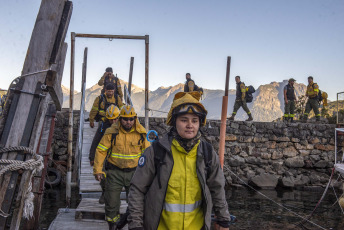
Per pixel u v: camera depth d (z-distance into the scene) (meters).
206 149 2.14
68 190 7.04
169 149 2.07
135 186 2.09
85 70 12.19
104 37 7.66
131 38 7.82
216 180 2.16
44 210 7.08
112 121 5.57
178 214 2.04
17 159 2.56
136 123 4.34
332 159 12.43
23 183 2.66
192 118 2.03
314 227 6.56
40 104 2.81
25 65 2.62
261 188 11.11
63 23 2.77
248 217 7.22
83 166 7.61
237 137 12.26
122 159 4.26
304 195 10.03
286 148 12.45
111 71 9.98
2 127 2.58
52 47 2.70
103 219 5.11
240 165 12.09
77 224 4.91
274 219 7.09
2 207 2.47
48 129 5.66
